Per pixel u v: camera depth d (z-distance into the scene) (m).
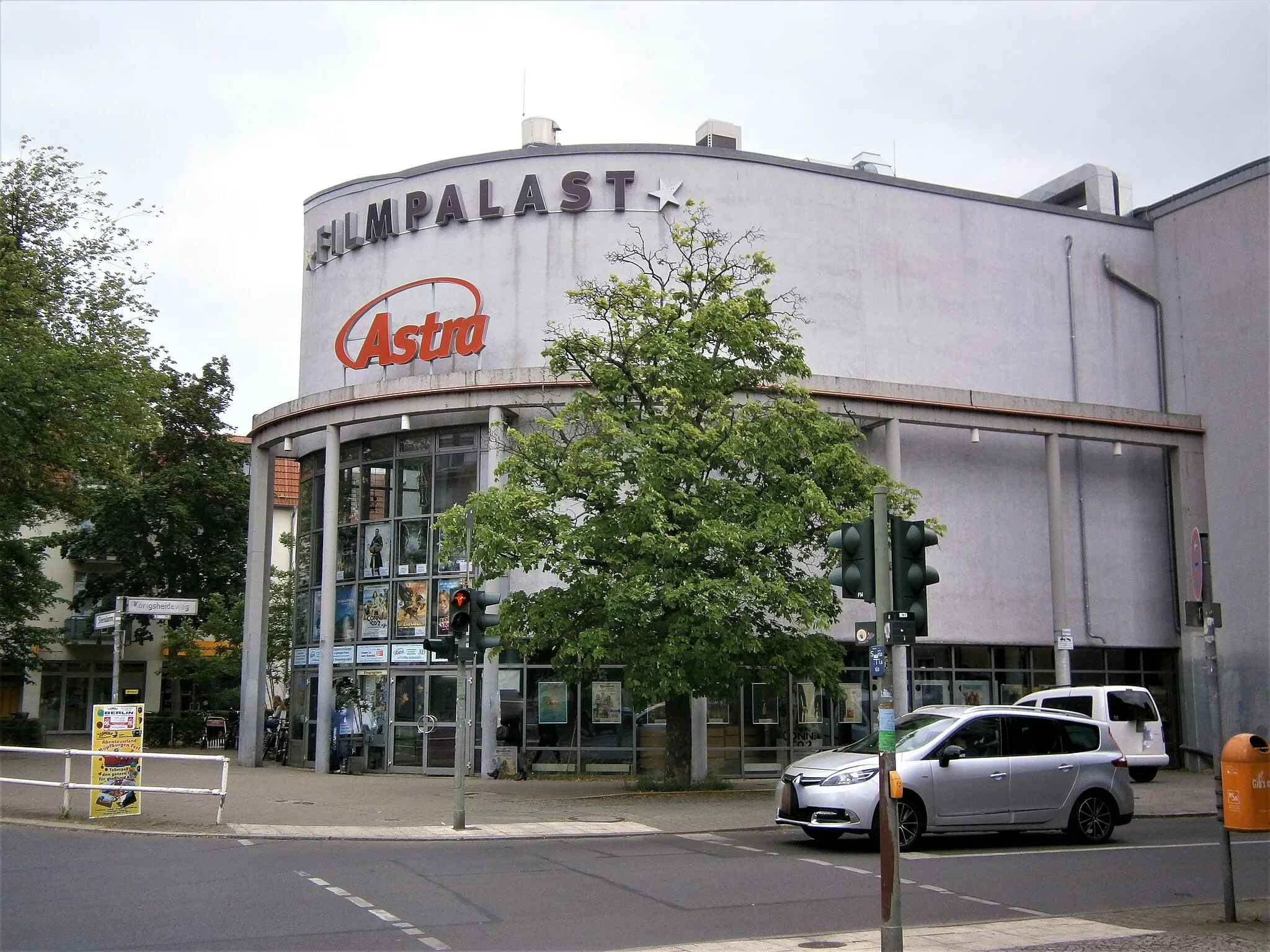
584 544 21.12
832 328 30.61
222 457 46.59
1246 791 10.45
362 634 29.61
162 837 15.92
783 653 21.94
